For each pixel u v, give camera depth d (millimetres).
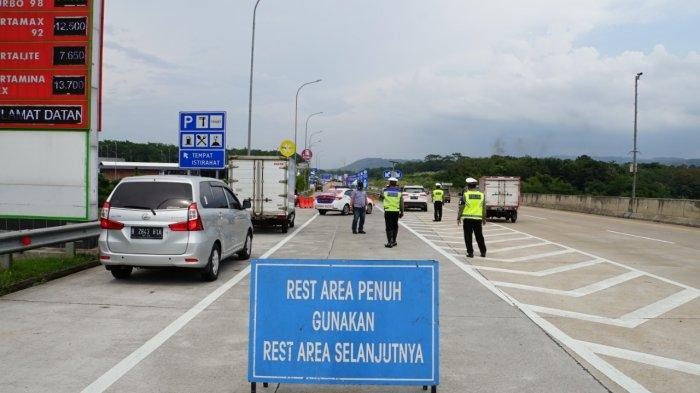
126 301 8195
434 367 4547
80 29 12648
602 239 18734
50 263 10477
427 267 4582
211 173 22234
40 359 5547
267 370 4566
